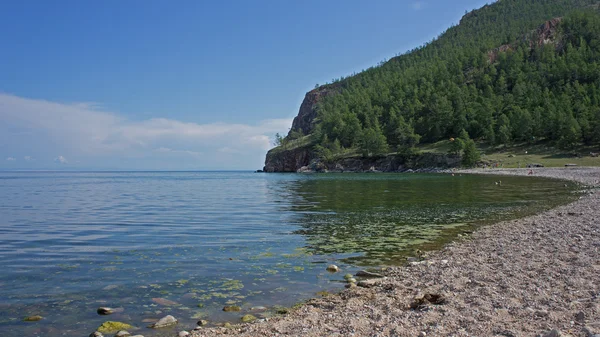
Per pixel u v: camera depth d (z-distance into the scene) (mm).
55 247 19422
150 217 31109
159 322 9695
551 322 8359
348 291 11898
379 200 42656
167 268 15086
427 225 25500
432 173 133375
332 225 25891
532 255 15477
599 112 129875
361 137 187250
